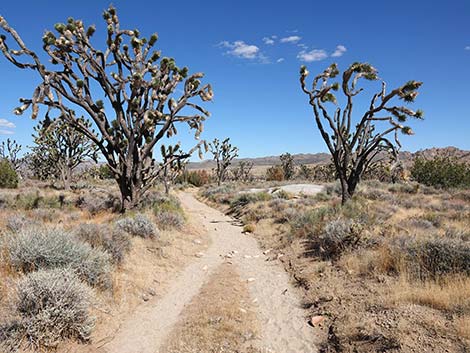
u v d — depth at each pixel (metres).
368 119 13.73
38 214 13.23
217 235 14.20
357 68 13.35
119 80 12.33
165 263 8.94
